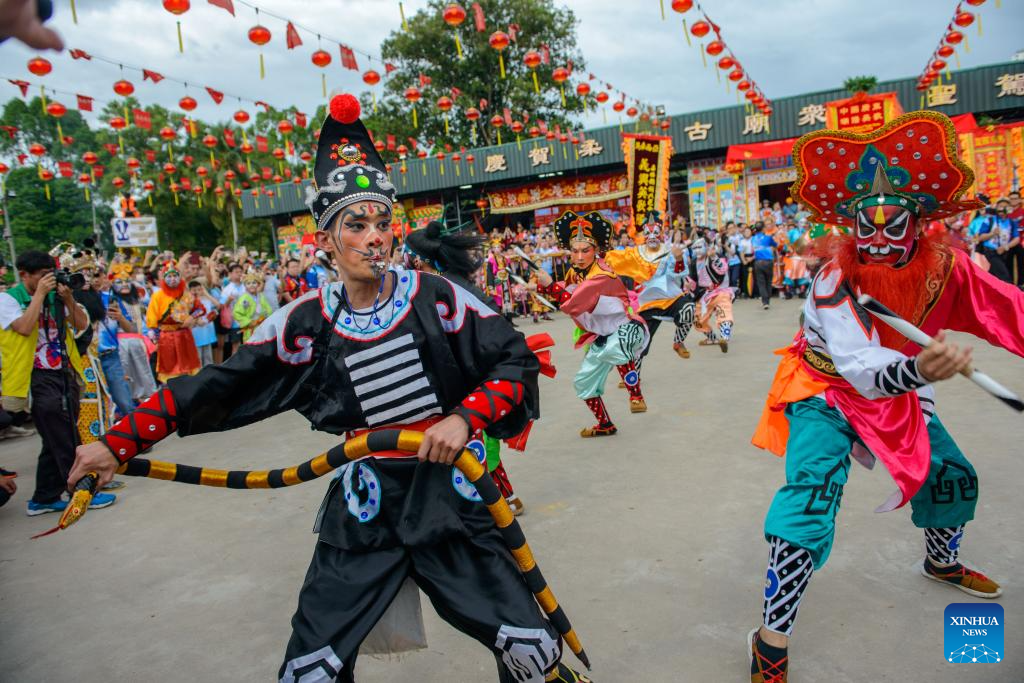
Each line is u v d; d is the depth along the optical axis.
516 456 5.48
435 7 27.55
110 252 52.47
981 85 18.11
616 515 4.10
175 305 8.02
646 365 8.78
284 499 5.01
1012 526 3.50
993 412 5.38
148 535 4.54
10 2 0.81
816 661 2.62
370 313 2.13
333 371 2.14
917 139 2.45
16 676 2.99
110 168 37.59
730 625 2.90
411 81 28.17
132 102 37.09
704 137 20.44
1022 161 17.61
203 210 43.38
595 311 5.59
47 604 3.66
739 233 15.59
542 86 27.39
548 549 3.73
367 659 2.90
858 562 3.31
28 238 39.22
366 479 2.10
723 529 3.77
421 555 2.08
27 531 4.83
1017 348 2.52
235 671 2.91
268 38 5.79
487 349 2.11
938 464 2.85
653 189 11.83
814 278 2.68
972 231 11.59
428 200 24.80
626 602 3.14
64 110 8.42
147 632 3.29
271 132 33.66
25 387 5.01
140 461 2.15
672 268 7.82
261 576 3.79
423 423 2.19
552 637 2.00
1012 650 2.57
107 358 6.57
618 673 2.64
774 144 18.67
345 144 2.14
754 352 8.95
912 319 2.63
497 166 22.84
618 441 5.59
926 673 2.49
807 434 2.62
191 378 2.09
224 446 6.61
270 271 11.30
